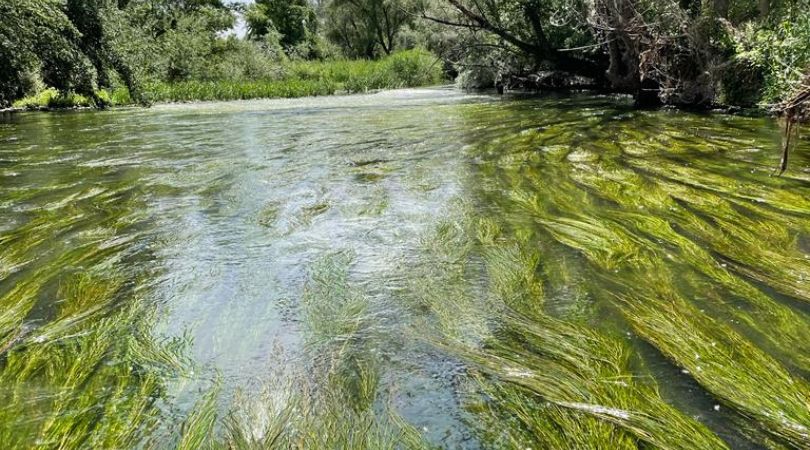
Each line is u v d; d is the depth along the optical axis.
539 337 2.86
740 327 2.89
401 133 10.66
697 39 11.44
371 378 2.56
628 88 15.07
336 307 3.31
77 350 2.87
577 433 2.11
